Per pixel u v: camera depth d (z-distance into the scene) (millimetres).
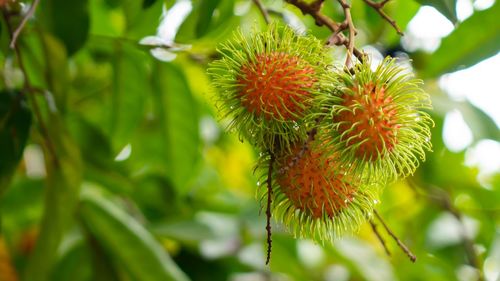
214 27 780
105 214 808
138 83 825
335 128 669
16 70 831
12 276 794
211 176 959
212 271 890
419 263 961
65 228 783
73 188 781
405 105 677
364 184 685
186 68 883
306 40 688
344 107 665
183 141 857
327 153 670
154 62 818
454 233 957
